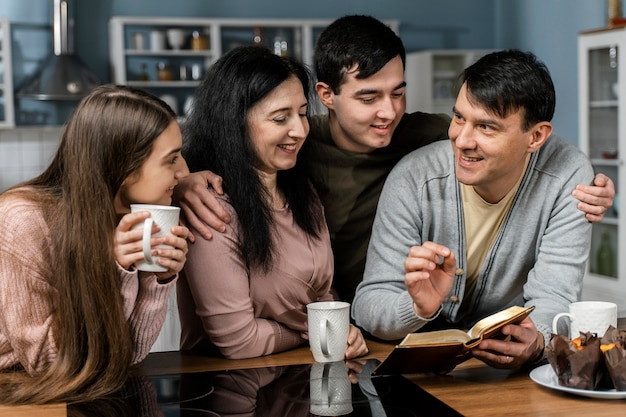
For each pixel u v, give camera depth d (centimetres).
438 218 179
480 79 154
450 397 135
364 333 185
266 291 167
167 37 677
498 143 156
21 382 141
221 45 695
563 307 165
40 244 141
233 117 161
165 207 139
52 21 663
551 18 673
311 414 128
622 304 511
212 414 129
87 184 139
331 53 184
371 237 185
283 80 162
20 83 660
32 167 652
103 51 679
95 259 138
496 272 180
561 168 176
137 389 143
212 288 161
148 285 146
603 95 538
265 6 710
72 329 139
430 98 700
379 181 200
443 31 755
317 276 172
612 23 536
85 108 142
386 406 131
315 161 197
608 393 129
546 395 135
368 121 184
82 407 132
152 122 142
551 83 158
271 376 150
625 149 516
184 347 179
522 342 144
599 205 168
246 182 162
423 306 158
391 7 742
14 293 140
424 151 184
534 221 176
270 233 165
